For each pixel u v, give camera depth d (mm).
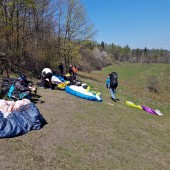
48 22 28203
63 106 13992
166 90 58719
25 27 25031
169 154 11492
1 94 12719
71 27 33438
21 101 10508
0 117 9359
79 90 16859
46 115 11992
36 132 9852
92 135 10875
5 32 21344
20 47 22906
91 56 79125
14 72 20500
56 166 7941
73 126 11312
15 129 9258
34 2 23891
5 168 7336
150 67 108562
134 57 182750
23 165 7637
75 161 8477
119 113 15375
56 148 8984
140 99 23719
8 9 21953
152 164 10000
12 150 8297
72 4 33000
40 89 16984
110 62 124375
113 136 11445
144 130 13672
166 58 179125
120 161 9375
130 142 11398
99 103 16578
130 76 77438
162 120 17219
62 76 19641
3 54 19359
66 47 32594
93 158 9008
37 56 23547
